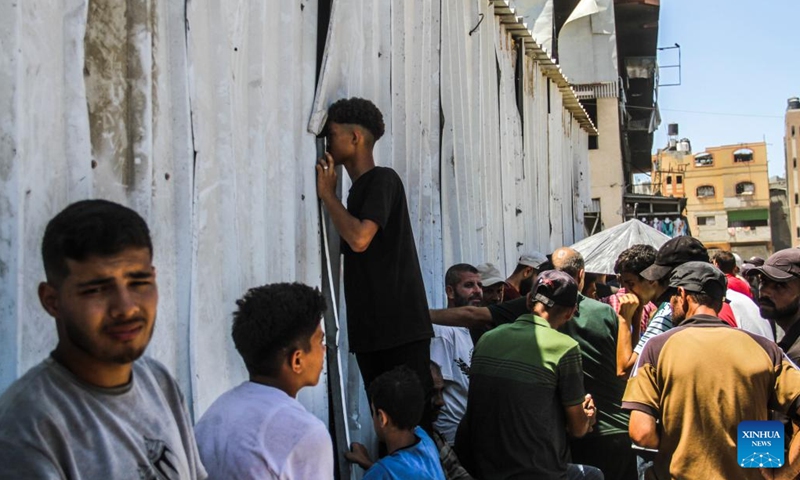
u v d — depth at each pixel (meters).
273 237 3.52
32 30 2.30
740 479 3.24
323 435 2.27
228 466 2.18
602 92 18.09
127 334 1.62
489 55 7.42
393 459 3.15
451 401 4.42
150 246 1.71
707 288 3.51
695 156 66.06
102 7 2.61
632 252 4.75
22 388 1.57
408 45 5.20
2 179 2.18
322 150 3.94
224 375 3.09
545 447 3.65
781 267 4.06
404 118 4.98
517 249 8.57
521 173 8.86
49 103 2.37
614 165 18.27
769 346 3.35
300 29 3.81
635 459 4.55
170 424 1.79
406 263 3.49
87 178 2.49
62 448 1.55
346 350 4.16
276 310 2.36
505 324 3.91
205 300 2.98
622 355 4.46
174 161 2.91
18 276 2.20
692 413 3.30
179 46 2.93
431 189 5.56
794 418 3.25
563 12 18.97
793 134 58.69
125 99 2.68
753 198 63.78
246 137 3.36
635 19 21.70
